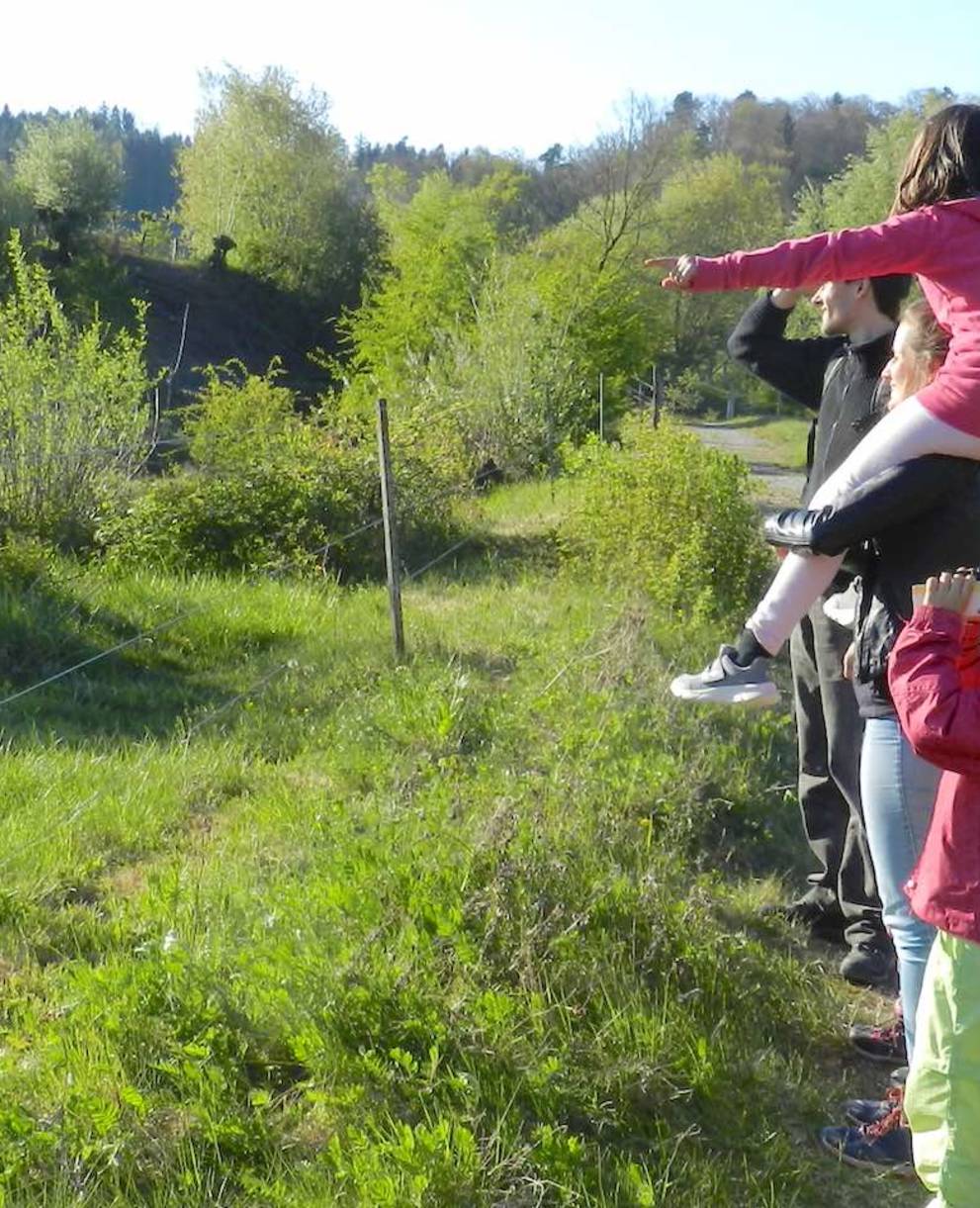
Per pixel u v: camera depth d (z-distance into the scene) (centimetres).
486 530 1471
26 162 5803
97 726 780
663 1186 345
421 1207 323
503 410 2111
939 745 289
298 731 751
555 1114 366
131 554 1230
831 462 450
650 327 3162
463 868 453
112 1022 385
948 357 334
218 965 413
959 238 329
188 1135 351
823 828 511
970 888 290
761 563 1130
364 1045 383
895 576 349
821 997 459
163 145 14088
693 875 554
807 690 502
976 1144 289
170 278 5881
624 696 720
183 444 1509
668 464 1145
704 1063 388
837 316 443
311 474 1345
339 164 6419
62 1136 341
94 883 543
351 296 6138
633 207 4466
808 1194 361
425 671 838
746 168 7038
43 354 1351
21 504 1288
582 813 538
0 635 912
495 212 4606
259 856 546
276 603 1066
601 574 1157
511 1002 393
